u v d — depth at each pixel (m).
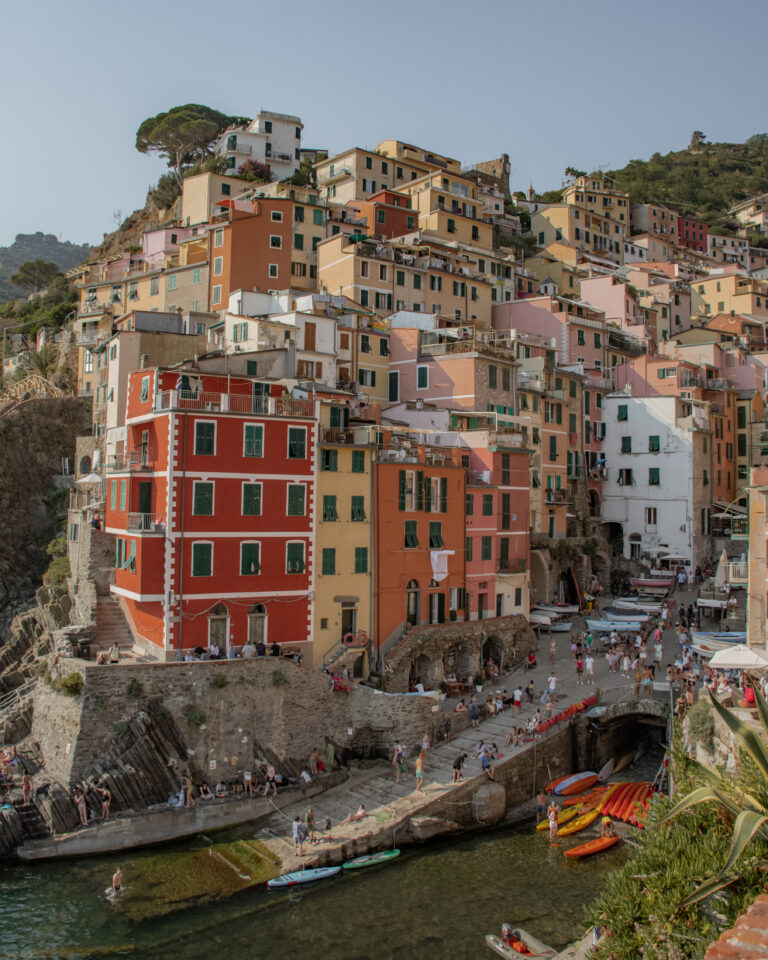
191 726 43.50
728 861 16.75
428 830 41.28
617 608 68.12
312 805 43.75
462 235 110.25
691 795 19.16
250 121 156.75
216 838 40.94
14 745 46.69
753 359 110.75
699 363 102.12
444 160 142.50
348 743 48.41
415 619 57.94
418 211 109.94
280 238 93.69
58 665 45.88
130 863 38.53
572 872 38.47
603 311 106.19
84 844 39.12
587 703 51.94
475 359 75.25
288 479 51.38
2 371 123.56
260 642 50.06
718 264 172.62
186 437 48.00
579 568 79.62
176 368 52.28
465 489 62.31
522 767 46.62
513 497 67.06
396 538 56.59
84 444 79.00
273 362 61.59
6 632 75.88
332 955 31.78
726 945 11.88
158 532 47.16
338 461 54.03
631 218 180.12
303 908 35.16
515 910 35.09
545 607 70.75
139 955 31.61
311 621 51.88
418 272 93.31
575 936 32.59
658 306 123.75
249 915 34.44
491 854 40.53
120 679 42.41
